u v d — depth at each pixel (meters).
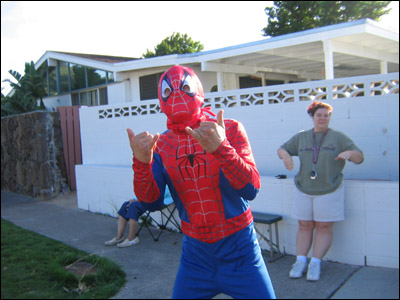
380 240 4.29
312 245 4.70
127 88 12.49
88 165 8.48
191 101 2.18
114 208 7.75
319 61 11.84
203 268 2.29
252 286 2.21
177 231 6.38
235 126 2.22
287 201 4.91
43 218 8.05
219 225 2.22
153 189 2.16
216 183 2.18
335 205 4.14
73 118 10.55
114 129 8.04
